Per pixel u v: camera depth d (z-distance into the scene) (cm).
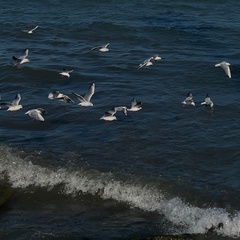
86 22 5341
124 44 4725
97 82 3691
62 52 4444
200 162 2623
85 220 2161
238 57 4238
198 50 4462
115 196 2338
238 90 3522
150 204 2277
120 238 2027
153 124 3030
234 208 2231
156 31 5069
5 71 3859
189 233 2050
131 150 2747
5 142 2830
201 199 2306
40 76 3809
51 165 2556
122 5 6222
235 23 5403
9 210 2239
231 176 2494
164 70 3909
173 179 2458
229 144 2784
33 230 2072
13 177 2478
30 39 4844
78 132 2955
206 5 6262
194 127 2983
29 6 6141
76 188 2394
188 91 3516
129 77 3791
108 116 2861
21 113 3189
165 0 6456
